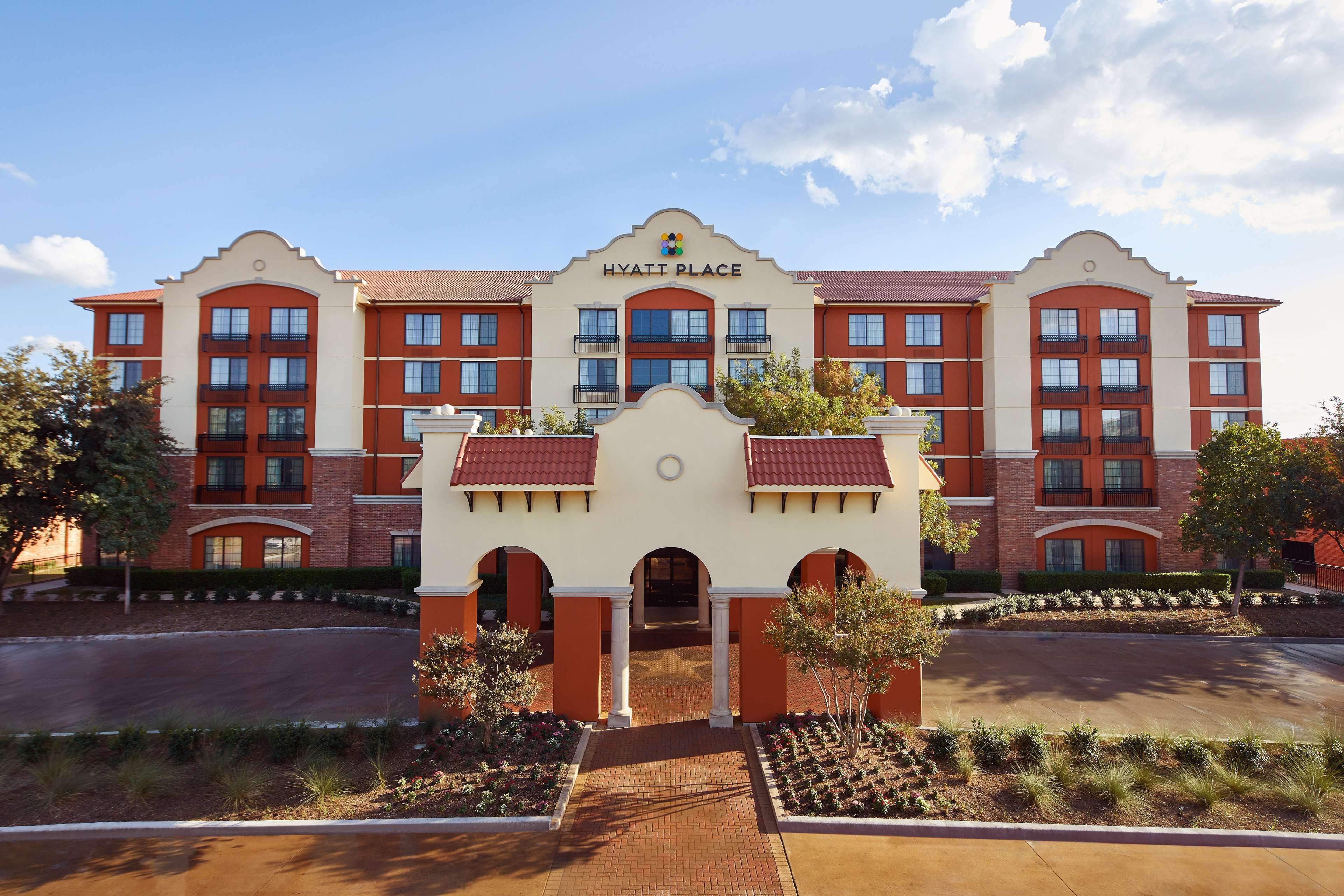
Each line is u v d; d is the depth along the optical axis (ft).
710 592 49.19
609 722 49.14
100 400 89.45
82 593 94.84
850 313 115.85
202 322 108.88
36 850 33.19
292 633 80.64
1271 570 103.24
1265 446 83.66
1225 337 114.73
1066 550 109.19
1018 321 110.22
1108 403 109.29
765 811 37.04
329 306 109.60
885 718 47.55
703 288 108.58
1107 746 43.57
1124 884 30.32
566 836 34.58
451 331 115.03
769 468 47.62
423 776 39.88
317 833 34.68
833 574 72.54
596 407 107.55
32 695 58.49
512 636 45.39
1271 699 56.65
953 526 87.76
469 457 48.67
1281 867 31.55
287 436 108.58
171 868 31.68
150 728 47.26
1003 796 37.47
